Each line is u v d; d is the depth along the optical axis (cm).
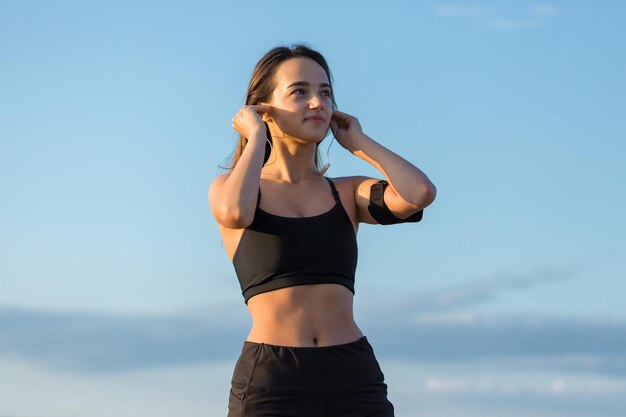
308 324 531
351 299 548
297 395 520
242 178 537
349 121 604
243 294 550
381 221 577
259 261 537
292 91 567
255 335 537
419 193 564
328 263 538
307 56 580
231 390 540
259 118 561
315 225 542
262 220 542
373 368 536
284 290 533
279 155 571
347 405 524
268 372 522
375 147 590
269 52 584
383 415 532
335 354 527
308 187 563
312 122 562
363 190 580
